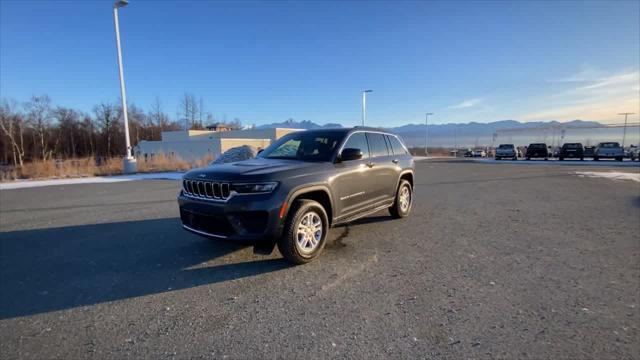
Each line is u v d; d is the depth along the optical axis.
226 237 3.83
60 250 4.94
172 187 12.50
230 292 3.48
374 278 3.80
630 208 7.86
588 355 2.38
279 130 46.66
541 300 3.24
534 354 2.41
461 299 3.27
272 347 2.53
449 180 14.93
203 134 51.78
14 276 3.98
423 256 4.53
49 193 11.25
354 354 2.43
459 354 2.41
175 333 2.74
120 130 60.56
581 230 5.85
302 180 4.10
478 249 4.82
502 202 8.80
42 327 2.86
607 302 3.19
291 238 3.96
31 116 48.06
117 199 9.70
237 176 3.82
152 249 4.91
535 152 36.56
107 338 2.68
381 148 5.96
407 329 2.75
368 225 6.24
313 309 3.10
